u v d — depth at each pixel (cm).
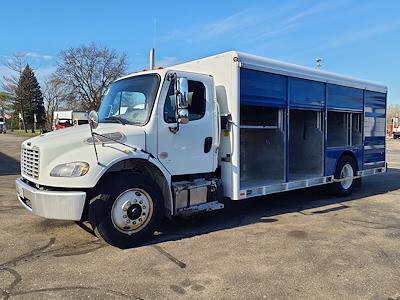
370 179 1257
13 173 1304
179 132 586
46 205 496
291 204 832
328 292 398
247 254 507
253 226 646
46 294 388
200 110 618
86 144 514
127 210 526
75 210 491
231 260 485
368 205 827
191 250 522
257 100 675
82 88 4838
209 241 561
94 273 442
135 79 612
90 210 511
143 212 541
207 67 675
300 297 387
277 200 873
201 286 410
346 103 906
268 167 760
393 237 588
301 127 872
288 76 739
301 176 832
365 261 485
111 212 514
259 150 764
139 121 570
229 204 827
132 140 539
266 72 692
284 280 426
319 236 590
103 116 630
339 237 586
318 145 848
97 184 521
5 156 1912
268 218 704
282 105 729
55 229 609
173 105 584
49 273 440
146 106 571
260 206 808
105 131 529
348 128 934
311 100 802
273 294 393
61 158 506
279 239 573
